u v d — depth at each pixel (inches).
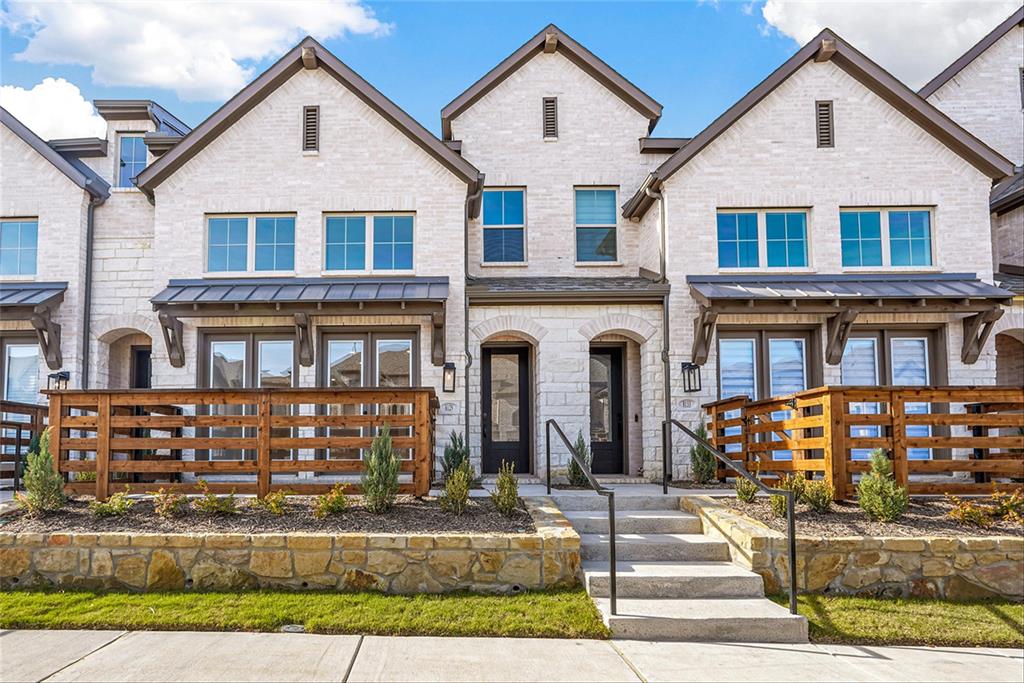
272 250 509.7
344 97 513.3
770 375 499.2
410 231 512.1
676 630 255.8
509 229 581.6
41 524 311.1
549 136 587.8
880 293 454.6
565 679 212.7
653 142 579.2
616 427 548.7
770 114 509.7
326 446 349.4
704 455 459.2
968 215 502.3
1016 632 260.4
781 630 256.2
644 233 561.9
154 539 293.7
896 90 498.3
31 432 485.7
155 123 584.4
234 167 507.2
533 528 310.7
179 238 502.3
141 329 511.2
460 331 491.5
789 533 268.7
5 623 256.5
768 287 474.9
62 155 572.1
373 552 292.2
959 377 486.9
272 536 293.7
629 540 320.2
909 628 261.9
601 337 537.0
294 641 243.4
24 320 492.4
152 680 206.2
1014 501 322.0
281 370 498.3
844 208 507.8
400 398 353.7
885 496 318.7
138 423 349.1
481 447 520.7
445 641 246.7
